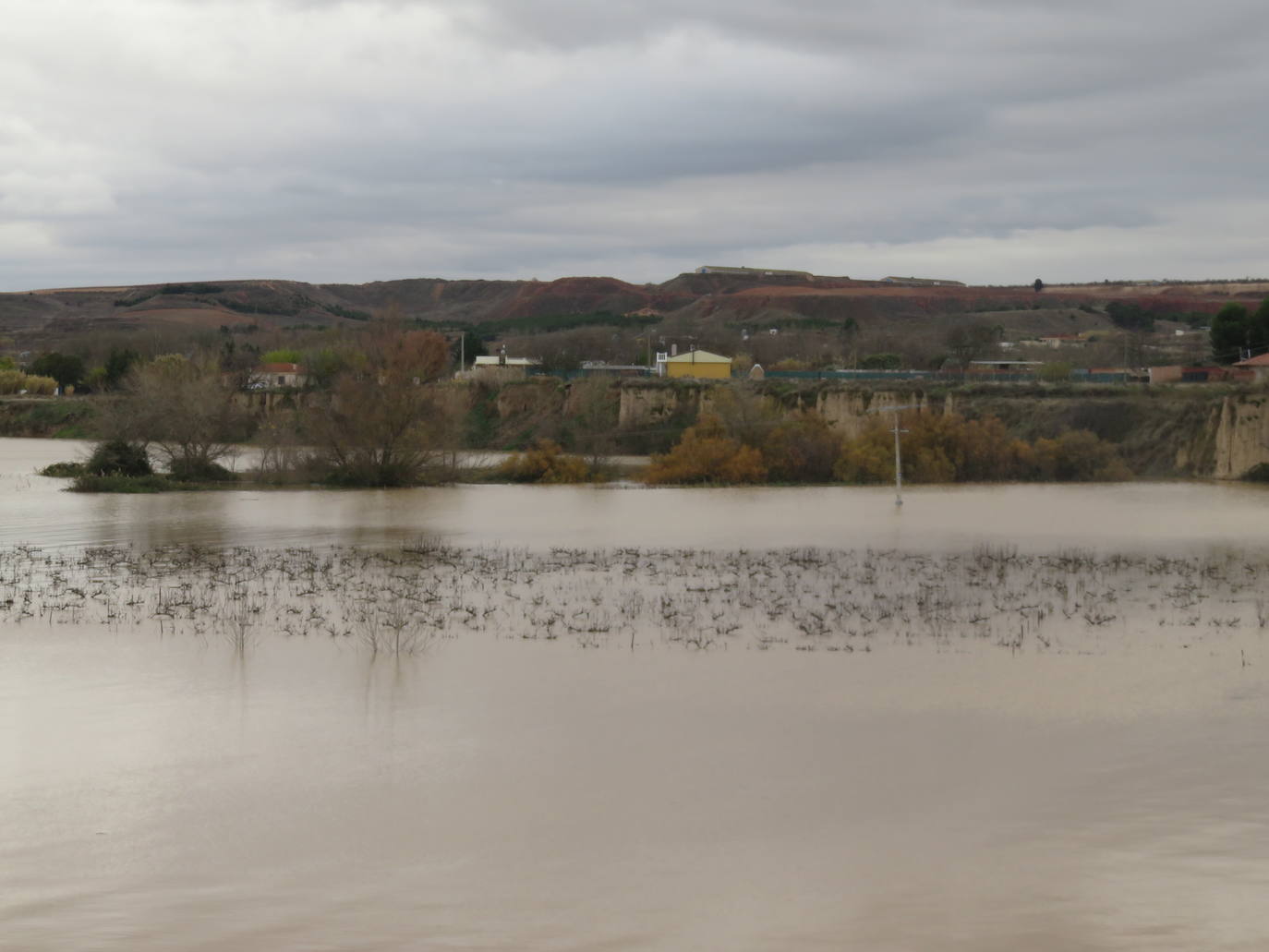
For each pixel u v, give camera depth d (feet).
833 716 60.85
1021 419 283.59
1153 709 62.18
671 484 241.14
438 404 241.35
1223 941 33.99
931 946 33.94
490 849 42.63
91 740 56.29
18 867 41.06
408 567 117.60
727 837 43.68
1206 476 263.08
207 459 230.48
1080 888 38.32
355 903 37.78
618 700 64.08
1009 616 90.89
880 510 186.80
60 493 205.26
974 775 51.01
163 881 39.75
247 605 93.25
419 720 59.82
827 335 619.67
